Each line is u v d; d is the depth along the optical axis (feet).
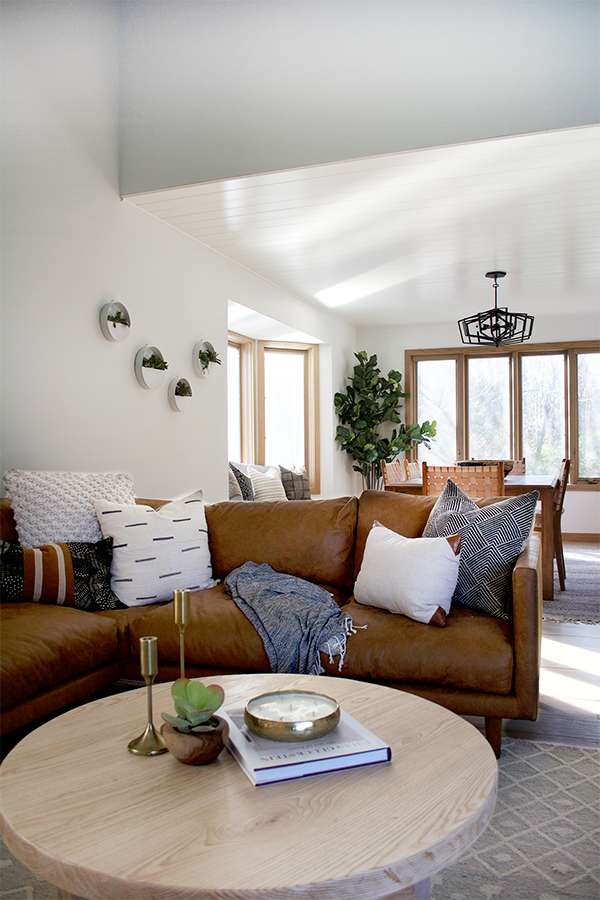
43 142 10.42
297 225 14.35
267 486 16.62
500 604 7.63
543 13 10.03
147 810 3.40
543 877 4.98
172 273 14.11
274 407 23.41
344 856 2.98
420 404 26.68
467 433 26.17
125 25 12.40
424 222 14.46
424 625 7.36
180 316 14.37
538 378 25.52
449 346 26.13
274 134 11.46
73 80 11.12
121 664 8.05
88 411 11.39
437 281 19.57
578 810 5.98
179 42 12.05
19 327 9.94
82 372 11.26
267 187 12.23
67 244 10.95
